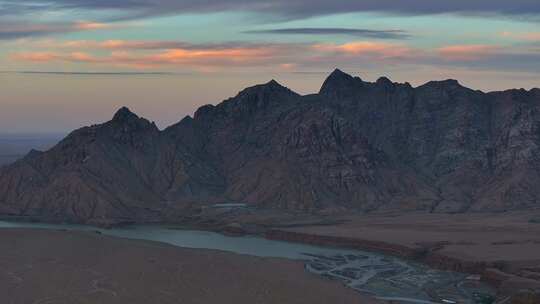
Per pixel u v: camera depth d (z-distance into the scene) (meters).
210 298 196.12
